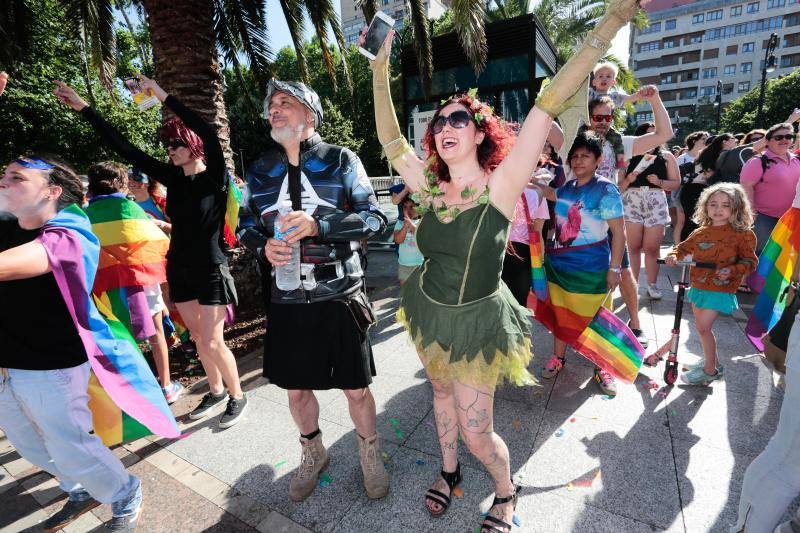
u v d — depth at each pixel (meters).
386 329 4.34
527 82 6.88
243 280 5.38
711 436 2.38
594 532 1.82
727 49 72.62
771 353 1.85
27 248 1.59
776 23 68.56
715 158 5.73
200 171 2.81
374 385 3.19
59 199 1.77
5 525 2.16
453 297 1.65
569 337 2.88
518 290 3.05
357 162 1.98
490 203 1.57
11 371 1.72
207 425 2.84
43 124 15.05
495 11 18.12
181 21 4.57
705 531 1.78
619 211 2.68
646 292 4.86
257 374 3.53
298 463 2.41
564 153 1.51
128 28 19.70
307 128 1.92
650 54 78.94
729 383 2.90
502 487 1.83
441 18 16.42
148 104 2.67
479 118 1.60
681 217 6.18
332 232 1.79
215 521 2.04
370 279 6.51
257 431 2.73
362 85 31.45
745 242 2.64
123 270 3.03
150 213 4.43
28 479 2.48
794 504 1.95
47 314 1.72
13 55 5.94
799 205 2.52
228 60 7.97
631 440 2.38
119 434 2.19
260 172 1.97
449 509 1.99
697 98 76.00
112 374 1.93
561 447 2.36
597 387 2.98
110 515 2.16
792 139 4.07
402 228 3.90
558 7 18.25
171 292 2.85
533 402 2.83
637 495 1.99
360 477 2.24
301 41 7.67
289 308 1.92
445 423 1.95
